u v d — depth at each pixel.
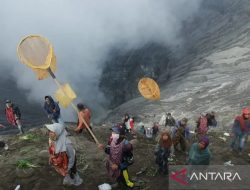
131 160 8.72
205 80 47.19
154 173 10.10
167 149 9.82
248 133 12.12
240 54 53.16
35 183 9.31
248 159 11.81
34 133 13.13
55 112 12.47
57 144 8.21
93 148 11.76
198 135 14.12
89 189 9.20
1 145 11.55
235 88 39.06
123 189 9.14
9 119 14.50
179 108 36.66
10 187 9.20
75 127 14.18
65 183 9.21
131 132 14.33
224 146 13.19
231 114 28.83
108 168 8.80
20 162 10.06
